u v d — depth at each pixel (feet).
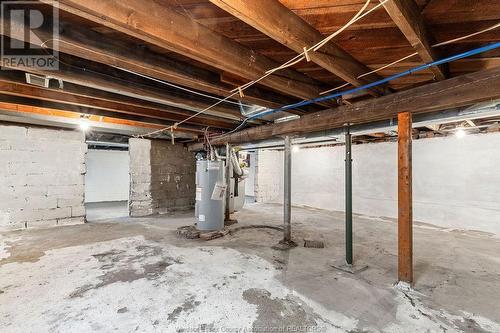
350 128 9.78
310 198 22.70
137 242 11.02
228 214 15.26
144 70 6.12
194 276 7.70
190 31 4.75
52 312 5.77
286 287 7.12
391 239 12.03
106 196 27.73
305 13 4.53
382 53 6.04
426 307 6.23
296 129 10.26
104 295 6.53
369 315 5.86
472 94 5.72
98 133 16.57
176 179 19.07
